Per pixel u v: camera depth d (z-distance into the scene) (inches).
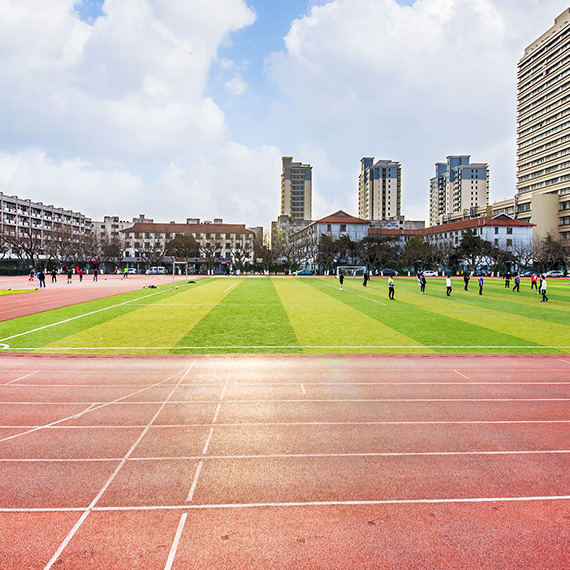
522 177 4731.8
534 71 4488.2
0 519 218.2
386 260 3654.0
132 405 377.1
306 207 7327.8
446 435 320.8
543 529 214.1
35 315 936.9
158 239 4613.7
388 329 773.3
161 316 928.3
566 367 515.5
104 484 249.8
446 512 227.1
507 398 403.2
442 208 7628.0
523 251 3454.7
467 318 921.5
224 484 251.6
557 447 302.4
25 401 385.7
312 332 737.6
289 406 378.0
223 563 189.5
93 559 191.2
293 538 206.2
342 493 243.8
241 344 634.8
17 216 4084.6
